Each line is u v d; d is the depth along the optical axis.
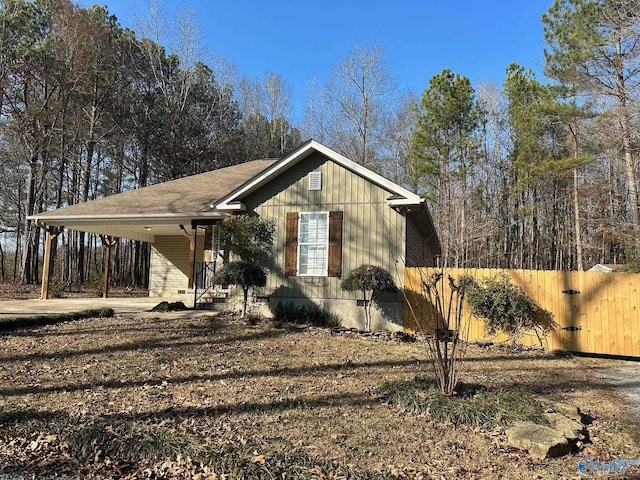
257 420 4.69
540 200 29.00
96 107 26.38
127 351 7.80
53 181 28.64
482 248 28.61
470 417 4.67
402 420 4.75
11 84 23.22
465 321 10.30
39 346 8.01
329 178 12.20
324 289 11.93
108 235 18.64
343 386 6.02
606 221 17.55
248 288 12.27
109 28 26.98
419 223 14.08
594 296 9.52
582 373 7.48
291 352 8.21
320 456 3.82
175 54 30.81
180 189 16.33
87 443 4.05
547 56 21.36
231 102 34.28
